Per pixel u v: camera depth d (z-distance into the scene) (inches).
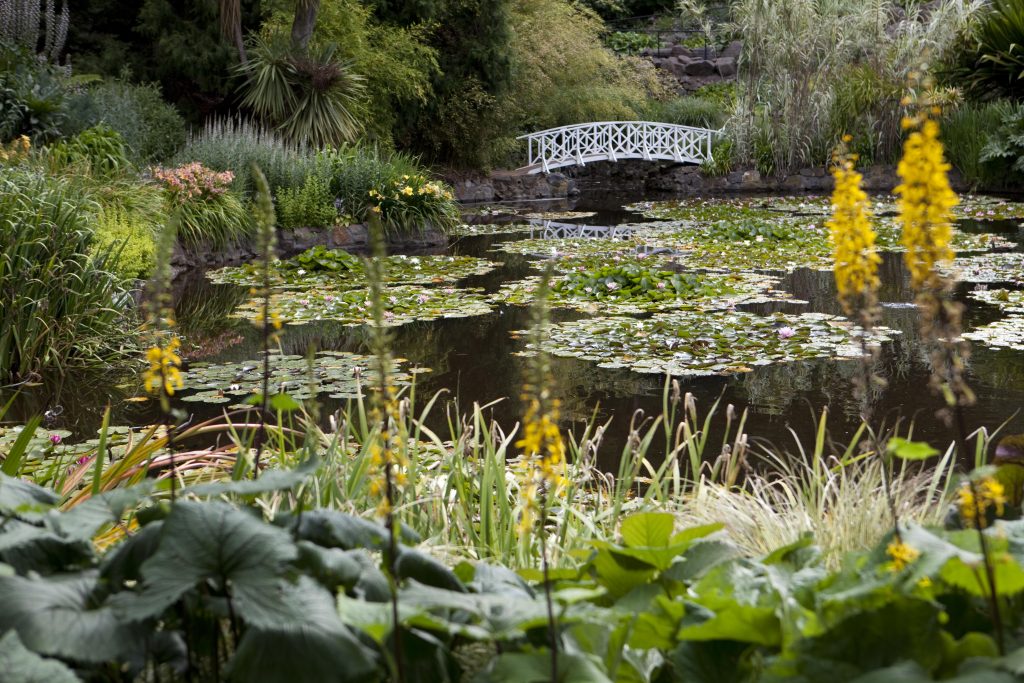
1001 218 533.6
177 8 708.0
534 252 457.4
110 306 268.7
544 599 58.2
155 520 57.8
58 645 46.1
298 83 612.7
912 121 50.0
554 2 890.7
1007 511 73.8
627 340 266.4
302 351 267.0
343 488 107.3
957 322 51.4
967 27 693.9
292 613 47.0
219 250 449.4
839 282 57.6
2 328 237.6
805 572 63.9
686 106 898.7
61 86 482.3
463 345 271.3
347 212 519.2
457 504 113.8
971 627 55.6
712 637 55.7
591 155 803.4
